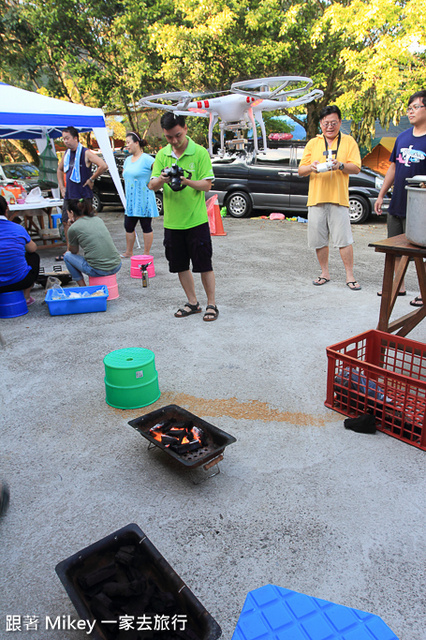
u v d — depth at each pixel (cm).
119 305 518
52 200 778
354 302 502
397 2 1133
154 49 1305
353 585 178
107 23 1422
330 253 759
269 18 1208
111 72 1439
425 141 423
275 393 321
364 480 234
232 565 188
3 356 394
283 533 203
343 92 1330
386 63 1102
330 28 1153
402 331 353
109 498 228
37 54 1491
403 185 444
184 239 448
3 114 613
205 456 227
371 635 145
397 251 304
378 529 204
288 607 155
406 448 260
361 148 1486
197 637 148
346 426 279
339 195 518
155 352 391
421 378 336
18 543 202
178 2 1252
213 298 469
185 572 186
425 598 173
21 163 1235
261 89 984
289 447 263
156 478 242
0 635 165
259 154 1072
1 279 465
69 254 519
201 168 426
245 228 1008
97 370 365
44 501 227
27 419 300
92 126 703
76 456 262
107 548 174
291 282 591
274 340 409
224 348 395
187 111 1042
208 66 1277
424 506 216
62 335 436
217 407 305
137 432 283
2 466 254
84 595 164
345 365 283
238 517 213
